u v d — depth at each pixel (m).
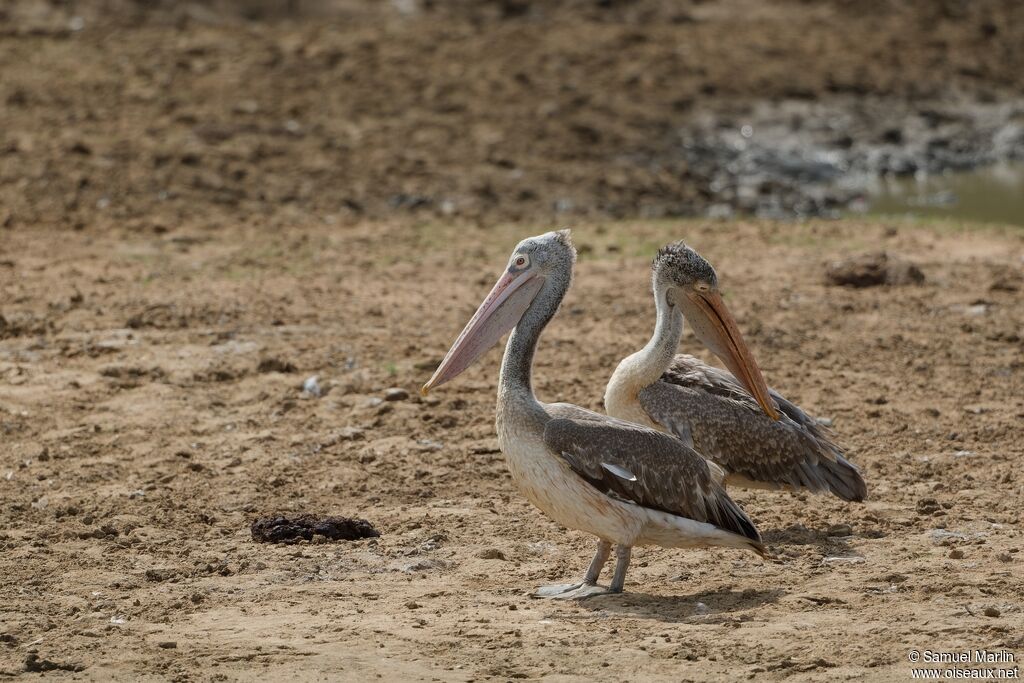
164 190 26.55
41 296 19.38
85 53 35.25
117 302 19.11
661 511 9.95
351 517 11.82
